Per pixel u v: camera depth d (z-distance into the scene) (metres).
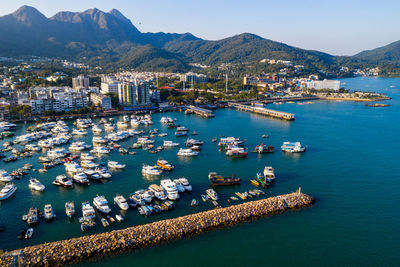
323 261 109.75
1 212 138.75
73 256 105.25
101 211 136.38
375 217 137.75
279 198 146.38
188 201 149.38
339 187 169.00
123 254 109.19
